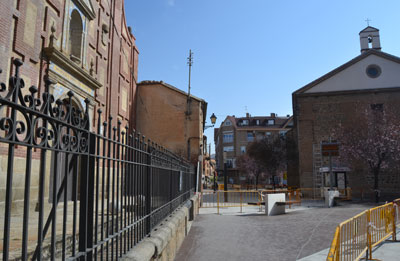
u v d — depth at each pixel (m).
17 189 6.68
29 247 3.25
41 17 8.35
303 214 13.09
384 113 23.95
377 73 26.22
